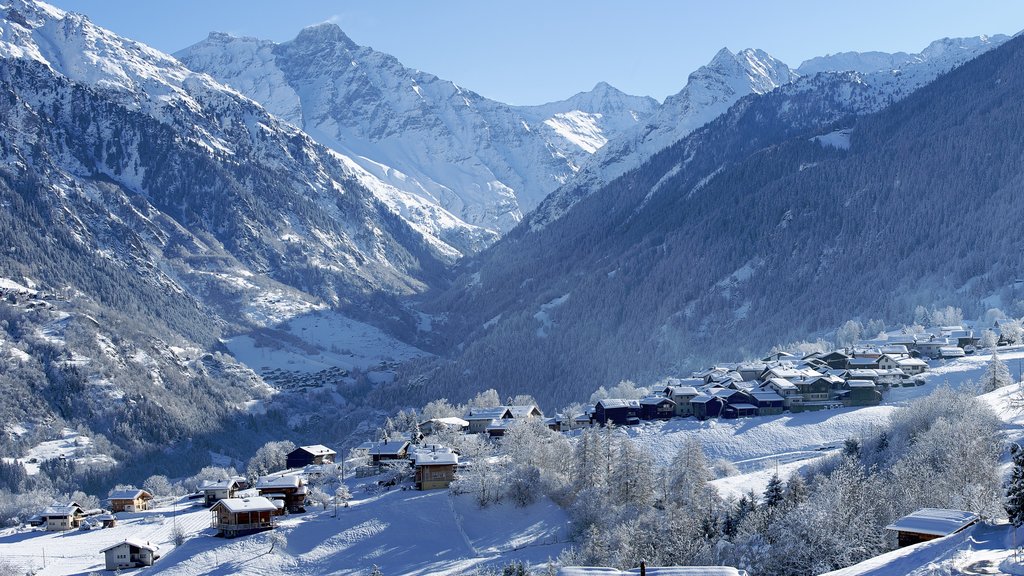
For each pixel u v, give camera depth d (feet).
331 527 545.44
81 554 613.93
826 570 340.18
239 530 542.57
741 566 366.63
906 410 584.81
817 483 462.19
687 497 486.79
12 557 612.70
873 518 372.38
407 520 549.54
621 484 524.52
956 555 241.35
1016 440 475.31
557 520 534.78
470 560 491.72
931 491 387.96
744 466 632.38
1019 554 233.55
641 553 401.08
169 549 581.53
